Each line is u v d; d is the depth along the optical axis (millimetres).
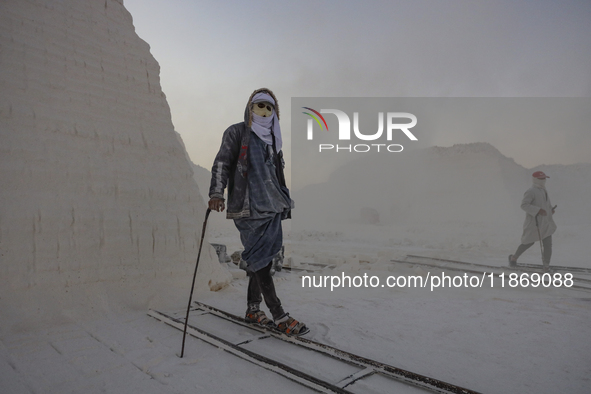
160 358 1726
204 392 1414
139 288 2779
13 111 2482
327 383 1434
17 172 2391
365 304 3113
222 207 2094
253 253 2129
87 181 2732
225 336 2082
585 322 2557
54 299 2326
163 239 3072
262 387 1478
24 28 2721
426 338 2199
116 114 3117
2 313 2082
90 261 2586
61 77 2826
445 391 1401
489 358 1885
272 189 2191
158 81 3625
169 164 3418
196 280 3189
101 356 1751
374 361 1648
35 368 1586
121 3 3561
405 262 6156
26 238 2324
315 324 2457
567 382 1605
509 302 3209
